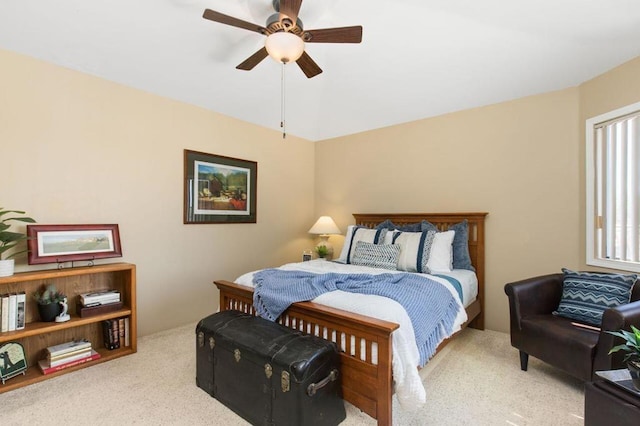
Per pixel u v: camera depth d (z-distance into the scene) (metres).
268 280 2.31
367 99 3.53
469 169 3.29
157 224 3.02
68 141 2.49
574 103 2.73
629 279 2.05
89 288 2.60
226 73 2.98
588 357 1.80
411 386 1.56
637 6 1.92
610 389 1.27
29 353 2.28
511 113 3.04
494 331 3.10
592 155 2.57
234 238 3.70
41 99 2.36
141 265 2.92
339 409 1.72
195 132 3.31
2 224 2.03
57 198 2.43
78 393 1.99
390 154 3.91
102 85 2.67
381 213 3.97
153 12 2.22
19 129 2.27
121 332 2.61
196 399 1.94
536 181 2.91
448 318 2.19
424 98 3.29
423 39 2.55
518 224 3.00
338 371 1.71
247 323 1.99
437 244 2.98
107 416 1.77
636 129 2.25
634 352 1.32
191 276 3.29
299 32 1.89
